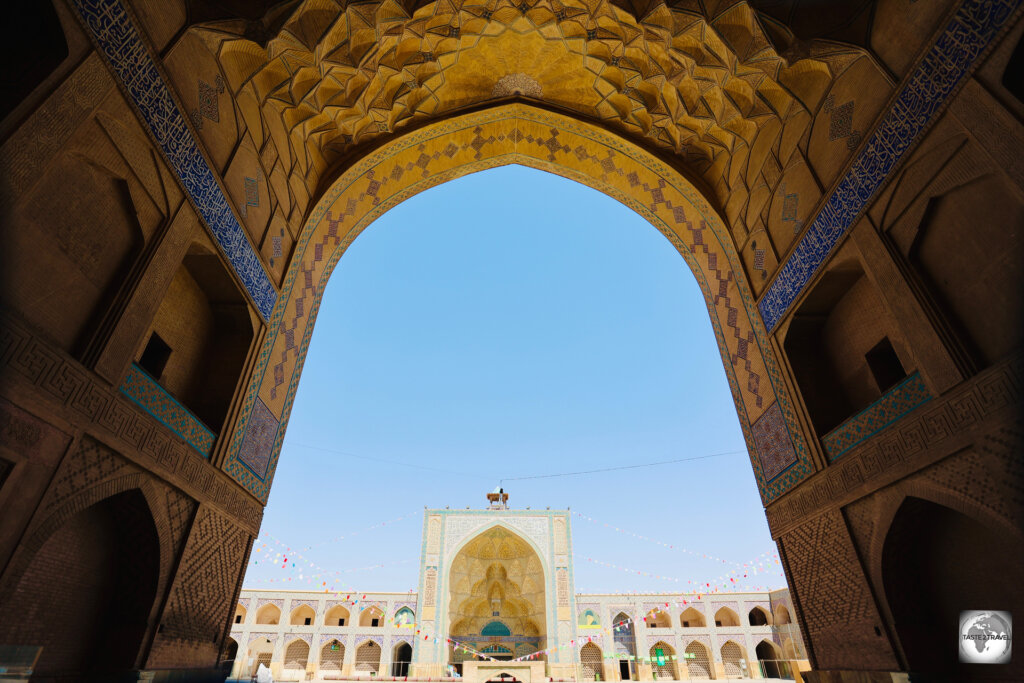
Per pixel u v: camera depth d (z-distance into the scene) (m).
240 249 3.77
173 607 3.13
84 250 2.52
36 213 2.24
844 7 3.46
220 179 3.50
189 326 3.70
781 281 4.25
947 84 2.74
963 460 2.71
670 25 4.21
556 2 4.60
